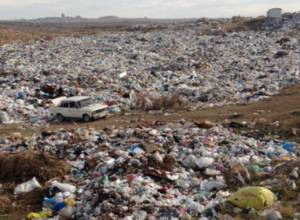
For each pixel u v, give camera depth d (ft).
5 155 64.13
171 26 339.98
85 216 47.39
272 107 98.37
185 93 119.85
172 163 60.49
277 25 273.75
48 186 56.75
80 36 286.25
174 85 130.00
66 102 102.47
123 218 45.11
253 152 65.51
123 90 126.41
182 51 202.18
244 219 43.52
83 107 101.30
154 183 54.29
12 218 50.55
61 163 62.75
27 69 152.76
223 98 113.29
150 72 151.02
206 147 67.31
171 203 48.42
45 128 92.94
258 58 170.30
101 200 49.24
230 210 45.78
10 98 115.96
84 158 66.23
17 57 185.68
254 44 207.62
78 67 160.76
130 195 50.08
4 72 146.30
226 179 56.08
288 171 55.42
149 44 228.22
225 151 65.57
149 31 309.63
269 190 48.67
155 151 64.54
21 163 61.77
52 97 120.98
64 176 60.64
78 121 101.40
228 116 92.84
